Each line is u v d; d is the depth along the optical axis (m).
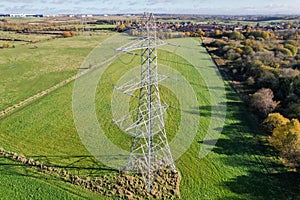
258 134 43.31
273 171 34.88
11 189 30.64
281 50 82.50
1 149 37.34
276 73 59.97
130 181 32.38
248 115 49.69
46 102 53.03
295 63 69.06
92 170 34.06
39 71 73.06
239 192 31.45
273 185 32.53
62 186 31.42
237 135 42.91
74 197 30.02
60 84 63.28
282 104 50.62
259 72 63.41
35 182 31.81
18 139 40.31
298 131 36.28
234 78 69.00
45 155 36.72
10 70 74.31
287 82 53.66
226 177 33.81
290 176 33.97
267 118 44.34
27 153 37.00
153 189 31.44
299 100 47.72
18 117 46.88
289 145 35.50
